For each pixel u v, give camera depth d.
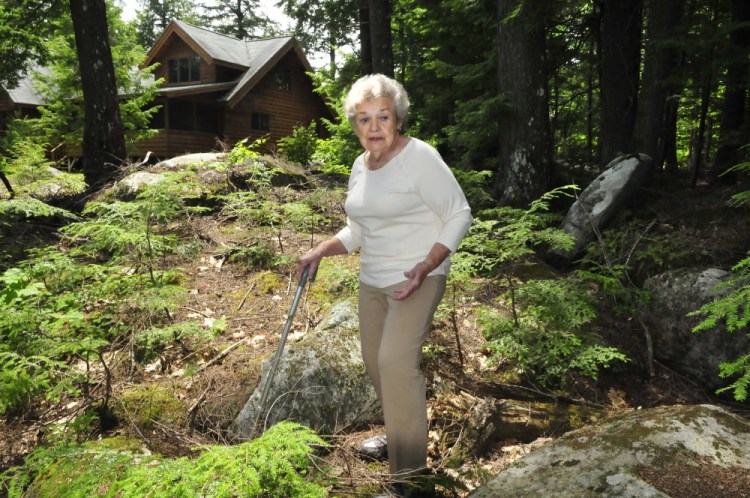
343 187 7.44
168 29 20.64
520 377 3.53
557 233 3.76
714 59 6.14
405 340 2.18
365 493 2.27
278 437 1.59
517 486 1.92
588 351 3.43
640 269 4.87
